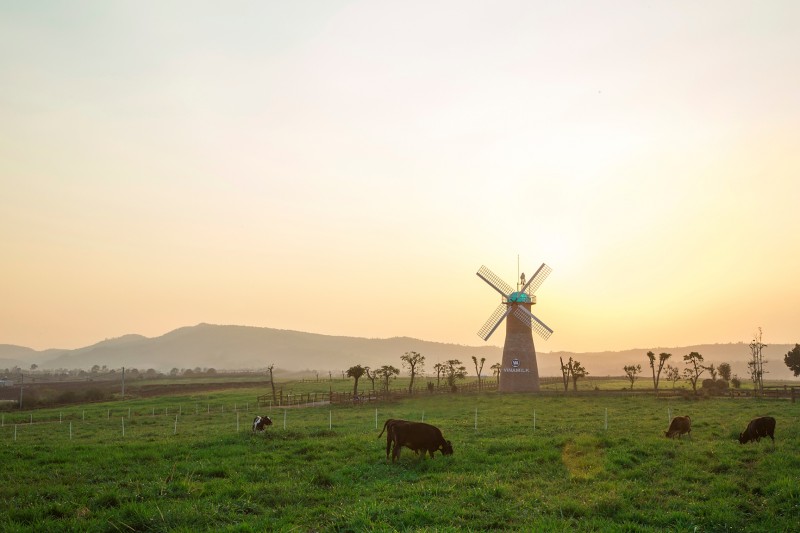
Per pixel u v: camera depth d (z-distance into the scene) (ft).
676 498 51.72
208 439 94.07
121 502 50.93
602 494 52.39
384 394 227.61
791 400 174.29
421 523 43.32
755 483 56.03
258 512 48.98
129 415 186.70
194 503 49.85
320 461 71.97
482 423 124.88
